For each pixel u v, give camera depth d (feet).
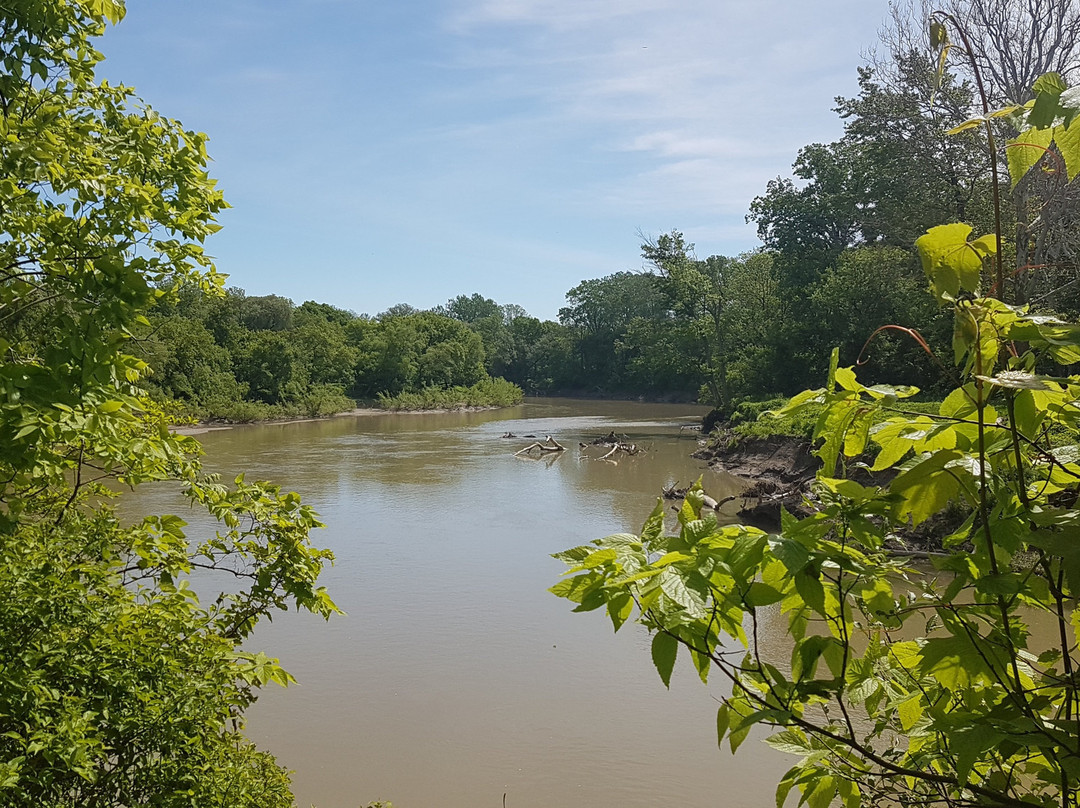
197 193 14.32
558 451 119.65
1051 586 4.46
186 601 14.97
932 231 4.44
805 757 5.59
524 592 46.73
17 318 12.60
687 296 152.05
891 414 5.02
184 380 170.91
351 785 26.63
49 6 12.53
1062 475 4.93
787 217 149.28
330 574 50.52
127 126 14.03
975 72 4.56
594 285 304.71
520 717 31.45
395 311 495.82
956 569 4.93
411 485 86.12
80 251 11.23
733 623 4.96
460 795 26.04
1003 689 5.10
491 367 340.18
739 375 148.46
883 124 83.25
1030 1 61.41
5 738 11.21
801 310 139.23
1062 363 4.24
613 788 26.35
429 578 49.60
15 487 12.03
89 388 10.11
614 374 289.74
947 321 70.95
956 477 4.74
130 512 61.77
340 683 34.58
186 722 13.00
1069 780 4.53
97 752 11.10
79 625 12.50
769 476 87.04
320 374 226.38
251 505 14.65
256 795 13.93
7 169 11.05
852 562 4.74
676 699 32.96
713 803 25.31
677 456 114.32
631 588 4.92
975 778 5.42
